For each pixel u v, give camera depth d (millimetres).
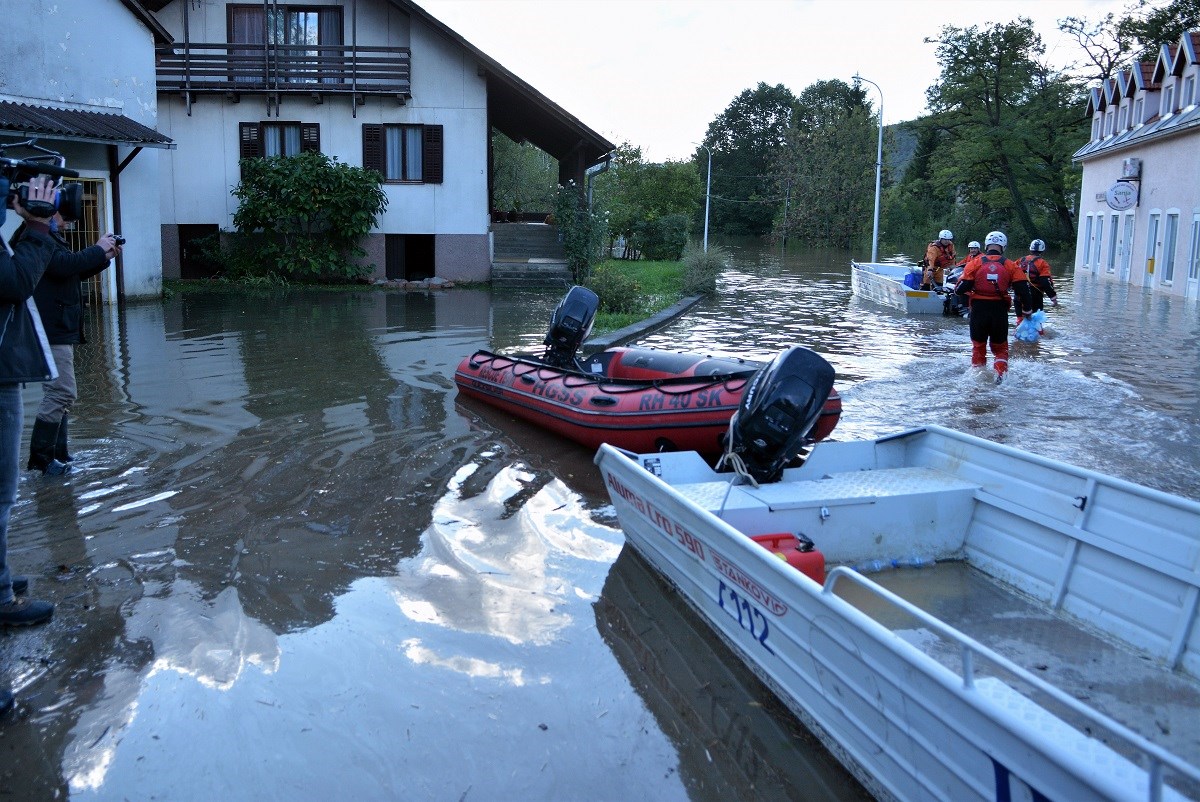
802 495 5277
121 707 3922
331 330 14711
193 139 22203
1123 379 10992
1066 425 8617
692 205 39469
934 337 14805
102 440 7844
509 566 5434
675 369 8828
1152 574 4379
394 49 21688
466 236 22812
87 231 16797
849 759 3566
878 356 12711
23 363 4242
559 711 3973
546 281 22797
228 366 11438
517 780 3533
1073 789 2529
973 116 48656
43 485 6668
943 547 5488
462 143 22469
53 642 4441
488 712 3953
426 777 3543
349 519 6117
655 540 5246
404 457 7551
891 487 5465
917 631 4551
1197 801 3225
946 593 5023
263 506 6320
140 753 3641
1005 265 11039
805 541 4633
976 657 4262
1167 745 3572
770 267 36219
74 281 6754
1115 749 3557
